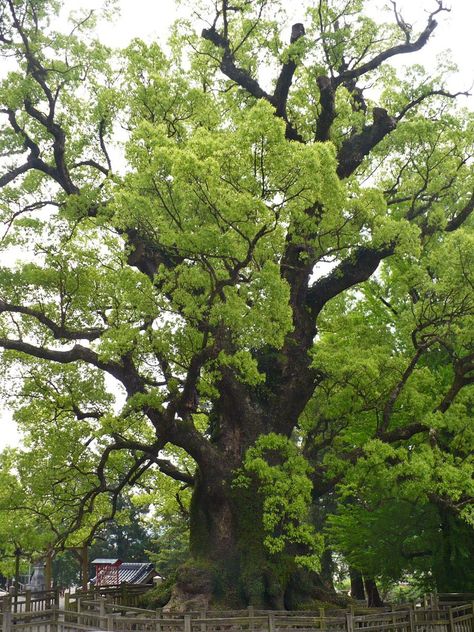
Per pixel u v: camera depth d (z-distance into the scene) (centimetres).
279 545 1873
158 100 2152
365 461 1995
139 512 6119
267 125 1541
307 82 2586
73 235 2320
